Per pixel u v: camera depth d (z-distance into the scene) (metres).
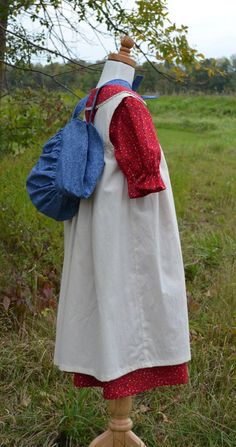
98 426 3.48
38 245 5.60
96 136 2.96
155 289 2.94
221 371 4.02
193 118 22.95
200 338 4.46
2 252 5.39
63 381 3.91
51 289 4.91
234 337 4.48
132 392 2.97
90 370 2.96
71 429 3.43
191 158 13.57
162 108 24.78
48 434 3.44
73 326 2.96
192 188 10.15
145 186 2.81
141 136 2.83
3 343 4.33
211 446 3.35
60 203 2.95
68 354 2.98
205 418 3.54
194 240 6.85
